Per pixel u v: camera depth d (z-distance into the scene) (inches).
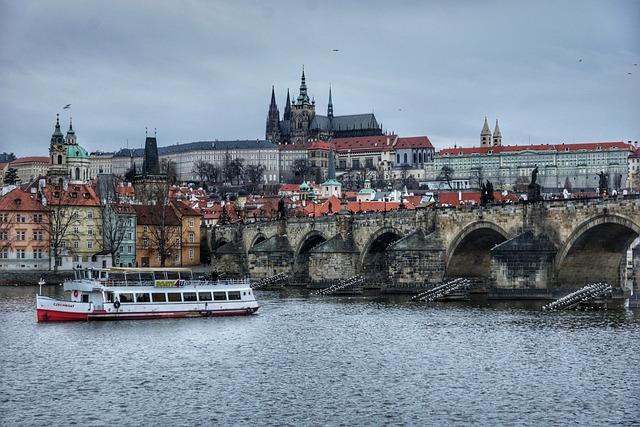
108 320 7308.1
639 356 5349.4
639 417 4143.7
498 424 4067.4
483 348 5684.1
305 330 6643.7
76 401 4505.4
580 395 4512.8
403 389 4685.0
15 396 4606.3
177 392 4677.7
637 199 7170.3
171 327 6904.5
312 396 4574.3
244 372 5147.6
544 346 5693.9
